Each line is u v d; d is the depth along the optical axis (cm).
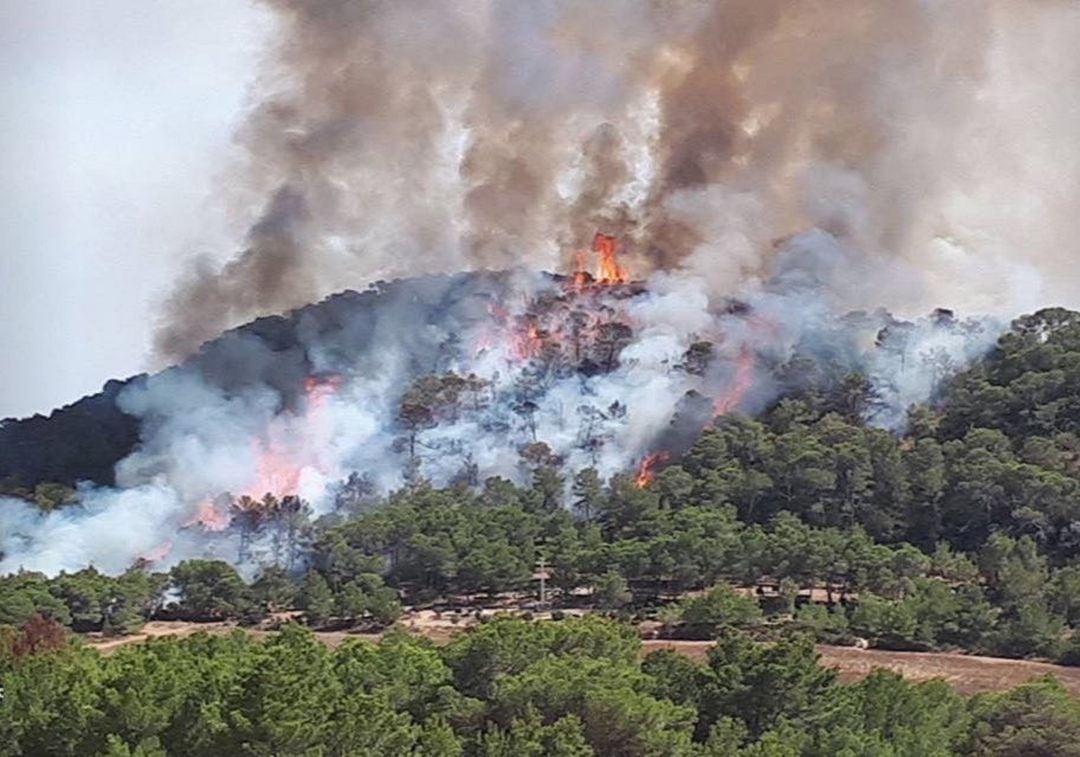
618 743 6900
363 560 13850
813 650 7725
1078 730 7375
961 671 10362
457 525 14225
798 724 7381
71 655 8469
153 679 6912
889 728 7544
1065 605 11750
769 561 12488
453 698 7188
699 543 12706
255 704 6291
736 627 11375
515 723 6650
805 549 12381
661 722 6931
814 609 11681
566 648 7912
